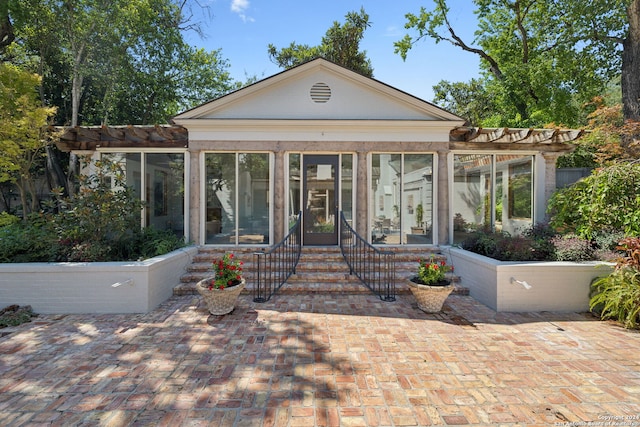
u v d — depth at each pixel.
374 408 2.83
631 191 5.65
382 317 5.11
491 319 5.04
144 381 3.25
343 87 8.02
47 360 3.69
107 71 15.02
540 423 2.64
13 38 12.55
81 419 2.67
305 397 2.99
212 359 3.71
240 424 2.61
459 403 2.91
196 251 7.62
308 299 6.01
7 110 8.06
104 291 5.31
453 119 7.82
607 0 12.62
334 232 8.27
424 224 8.26
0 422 2.63
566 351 3.96
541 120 14.91
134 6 14.70
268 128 7.89
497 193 8.52
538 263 5.52
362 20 17.17
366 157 8.02
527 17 16.28
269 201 8.15
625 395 3.04
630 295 4.60
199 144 7.88
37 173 14.23
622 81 10.21
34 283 5.30
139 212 7.46
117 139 7.91
